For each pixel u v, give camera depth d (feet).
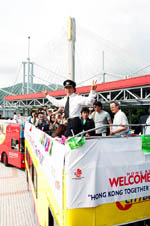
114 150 8.27
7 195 23.56
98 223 7.93
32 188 17.34
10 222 17.81
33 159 16.22
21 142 32.09
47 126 24.00
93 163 7.89
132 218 8.55
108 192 8.14
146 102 56.85
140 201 8.76
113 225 8.21
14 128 33.47
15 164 33.27
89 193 7.75
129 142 8.54
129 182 8.52
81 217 7.65
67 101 11.23
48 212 9.77
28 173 21.62
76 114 10.88
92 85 9.84
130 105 60.90
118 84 65.46
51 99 12.91
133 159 8.61
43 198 11.32
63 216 7.59
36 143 14.53
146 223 9.48
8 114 160.25
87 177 7.77
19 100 134.82
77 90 78.07
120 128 12.80
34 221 16.48
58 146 8.47
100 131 16.05
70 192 7.52
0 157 37.52
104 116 16.11
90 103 9.89
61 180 7.75
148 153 8.88
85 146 7.80
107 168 8.14
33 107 119.55
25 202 21.77
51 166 9.40
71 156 7.61
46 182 10.44
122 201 8.39
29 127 20.71
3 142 36.55
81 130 10.87
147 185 8.92
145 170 8.84
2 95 217.15
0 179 29.09
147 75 57.00
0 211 19.84
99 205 7.97
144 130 12.60
